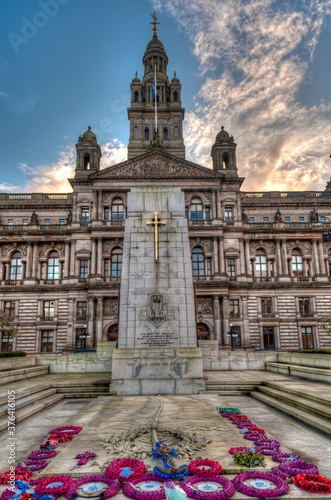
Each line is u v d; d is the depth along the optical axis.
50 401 17.22
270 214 81.94
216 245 66.81
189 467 8.59
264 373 25.67
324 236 72.75
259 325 66.06
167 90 98.12
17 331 64.75
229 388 20.22
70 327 63.59
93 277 64.00
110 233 65.81
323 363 22.34
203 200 69.19
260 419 13.90
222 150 73.62
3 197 81.06
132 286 21.28
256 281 68.62
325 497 7.49
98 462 9.13
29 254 68.25
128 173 68.75
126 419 12.91
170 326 20.58
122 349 19.47
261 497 7.49
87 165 76.62
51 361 28.22
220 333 62.75
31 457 9.89
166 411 13.91
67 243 67.75
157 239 22.08
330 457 9.70
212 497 7.45
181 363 19.27
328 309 67.38
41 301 65.81
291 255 71.00
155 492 7.67
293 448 10.43
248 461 8.84
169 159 69.38
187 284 21.34
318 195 84.06
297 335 66.19
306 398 15.32
